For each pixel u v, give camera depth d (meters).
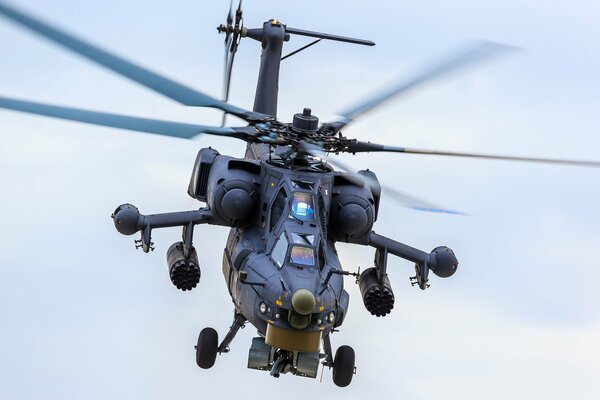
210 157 79.81
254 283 67.75
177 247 78.62
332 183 74.31
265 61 90.56
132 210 76.31
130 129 61.94
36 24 57.69
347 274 67.94
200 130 66.56
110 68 62.09
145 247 75.69
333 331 70.56
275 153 77.50
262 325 67.88
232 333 76.19
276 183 72.69
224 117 76.75
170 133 64.00
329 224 75.94
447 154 71.06
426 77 69.62
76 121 59.62
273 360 70.88
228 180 75.12
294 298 64.38
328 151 70.38
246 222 75.19
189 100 67.25
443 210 62.16
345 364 76.88
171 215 76.88
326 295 66.94
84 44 61.03
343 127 71.75
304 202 70.69
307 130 70.56
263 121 70.81
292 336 66.00
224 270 76.81
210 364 76.50
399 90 70.62
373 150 71.75
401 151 71.94
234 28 89.94
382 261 79.25
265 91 90.31
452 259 79.56
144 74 64.69
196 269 76.62
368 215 75.88
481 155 70.62
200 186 79.56
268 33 90.12
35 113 58.16
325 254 69.88
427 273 79.31
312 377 69.69
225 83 90.62
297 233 69.12
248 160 76.62
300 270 67.31
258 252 71.06
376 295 78.94
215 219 76.06
